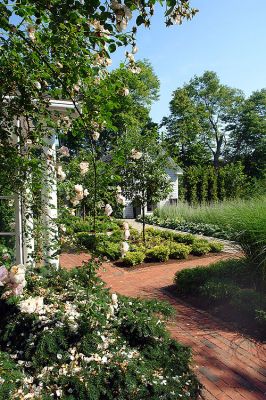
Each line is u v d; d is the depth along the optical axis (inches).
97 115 100.4
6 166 116.4
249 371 122.1
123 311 115.8
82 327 98.5
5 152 114.2
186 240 415.2
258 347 141.6
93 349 94.0
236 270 210.7
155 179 371.9
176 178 900.0
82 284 139.6
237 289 181.8
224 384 113.3
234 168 943.7
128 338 105.6
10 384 78.5
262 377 118.1
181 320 170.9
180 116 1432.1
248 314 164.1
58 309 113.0
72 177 141.9
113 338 102.9
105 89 101.9
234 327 161.8
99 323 103.7
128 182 373.1
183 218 650.2
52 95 114.9
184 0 84.4
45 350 92.1
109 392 81.3
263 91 1476.4
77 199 109.7
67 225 121.2
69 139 138.2
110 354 95.3
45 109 119.6
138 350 102.7
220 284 187.9
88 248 105.5
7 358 91.1
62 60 96.7
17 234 169.0
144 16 77.6
